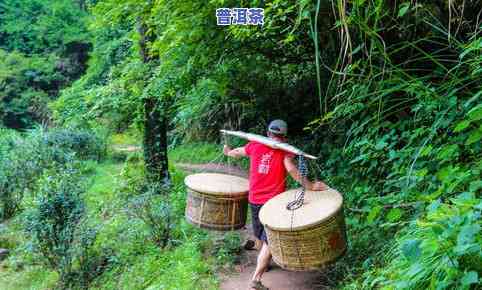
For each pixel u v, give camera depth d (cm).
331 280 374
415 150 326
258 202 374
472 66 274
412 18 327
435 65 347
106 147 1382
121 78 723
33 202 525
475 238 188
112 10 597
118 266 508
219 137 1168
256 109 780
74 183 549
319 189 358
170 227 540
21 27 2375
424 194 296
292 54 593
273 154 372
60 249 493
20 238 642
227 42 509
